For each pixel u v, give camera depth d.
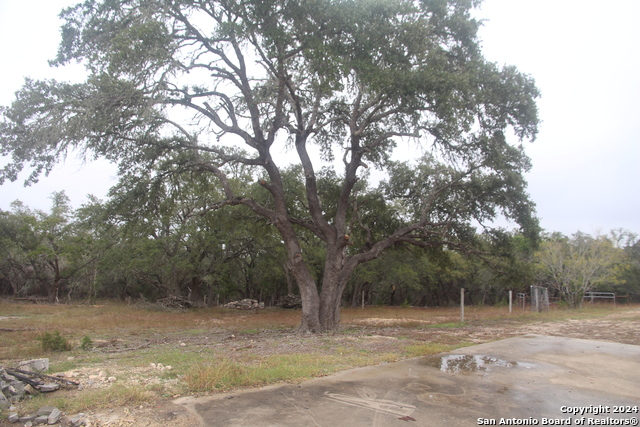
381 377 7.05
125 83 12.25
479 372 7.57
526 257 37.81
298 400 5.68
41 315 22.31
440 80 12.95
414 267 40.12
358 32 13.10
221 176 15.91
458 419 5.03
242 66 15.02
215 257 33.59
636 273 43.78
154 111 13.23
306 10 12.89
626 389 6.54
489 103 15.19
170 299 32.50
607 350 10.31
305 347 10.61
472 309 35.78
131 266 31.14
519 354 9.59
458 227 19.81
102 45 13.63
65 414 5.05
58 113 12.29
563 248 36.28
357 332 15.22
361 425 4.77
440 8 14.62
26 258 37.25
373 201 19.98
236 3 13.29
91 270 38.09
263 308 36.41
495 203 18.11
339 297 16.30
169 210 17.25
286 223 15.87
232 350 10.20
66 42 13.72
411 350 9.83
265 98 16.91
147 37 11.78
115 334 14.97
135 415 5.00
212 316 25.64
